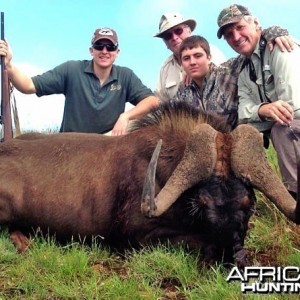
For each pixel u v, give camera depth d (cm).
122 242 200
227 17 236
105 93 285
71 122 286
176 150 196
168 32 303
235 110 255
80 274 176
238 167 175
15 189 213
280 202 175
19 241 209
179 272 175
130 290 164
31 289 167
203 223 179
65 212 209
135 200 196
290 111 216
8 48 266
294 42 230
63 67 285
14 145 225
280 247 207
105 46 277
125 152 207
